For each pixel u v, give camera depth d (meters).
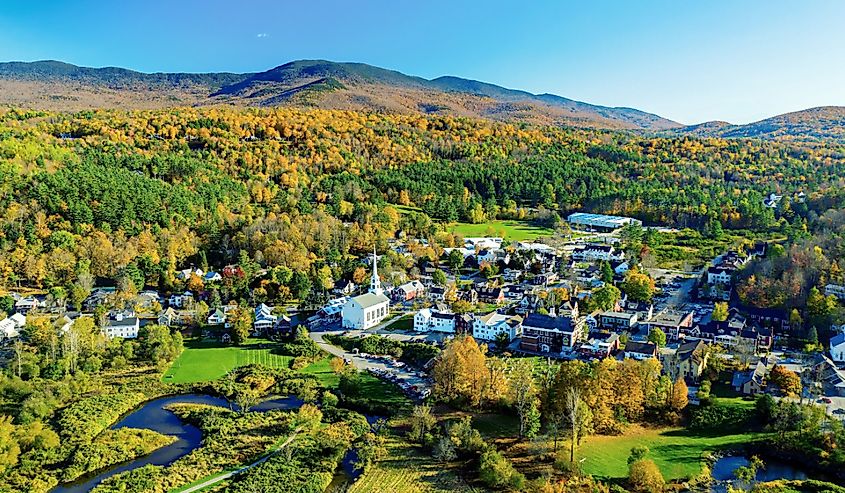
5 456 128.50
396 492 123.25
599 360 176.88
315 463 133.25
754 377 162.25
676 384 152.12
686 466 129.50
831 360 182.12
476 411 157.38
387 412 159.12
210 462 133.75
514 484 123.12
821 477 126.62
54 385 163.12
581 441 139.50
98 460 133.25
